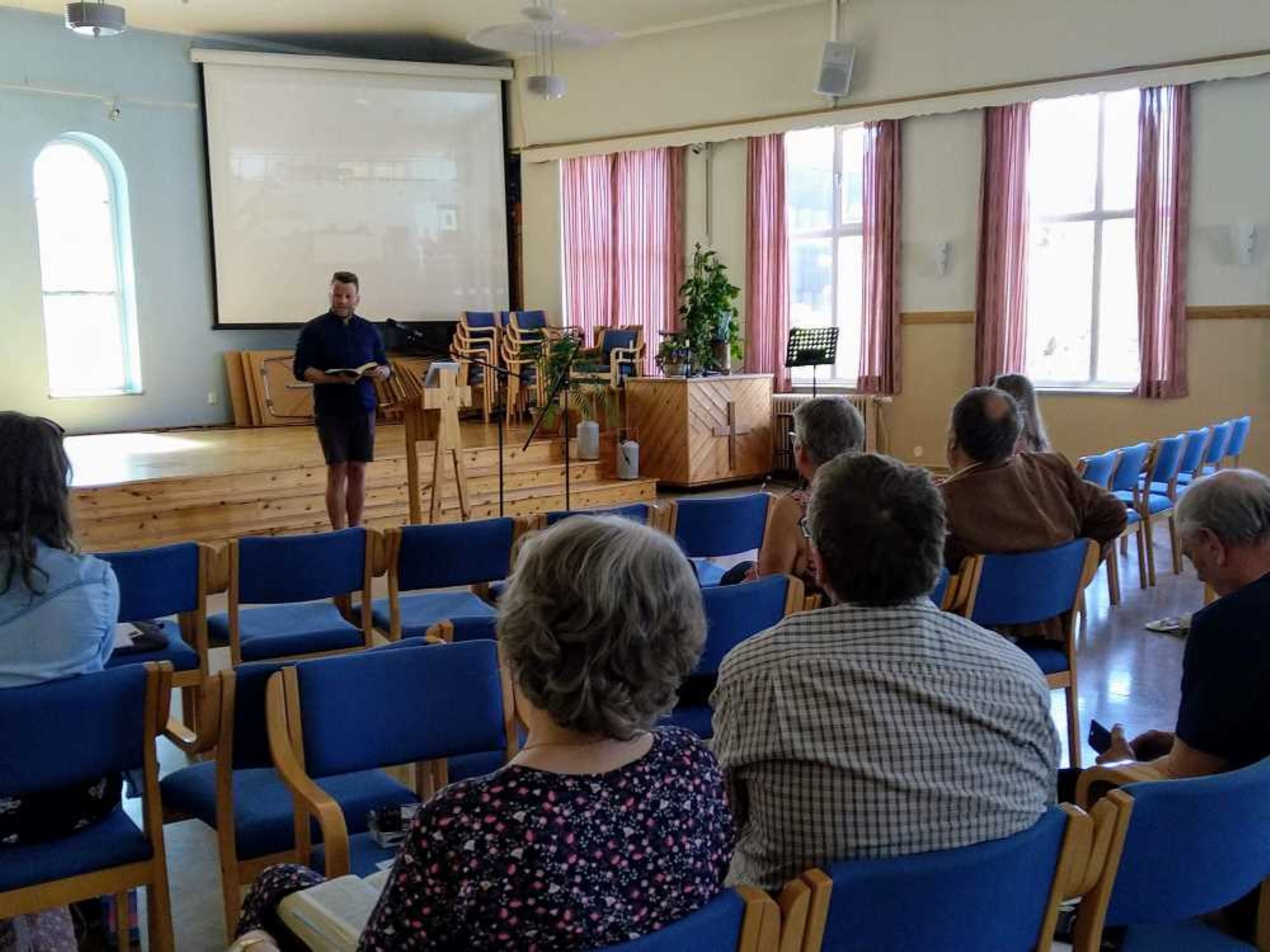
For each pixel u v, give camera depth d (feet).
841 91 31.55
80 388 34.73
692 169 35.29
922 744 4.98
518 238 39.27
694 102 34.96
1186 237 27.61
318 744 6.81
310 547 11.68
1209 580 6.74
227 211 35.76
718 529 14.30
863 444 10.12
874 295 32.19
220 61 35.27
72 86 33.12
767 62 33.50
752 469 31.50
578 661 4.00
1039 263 30.25
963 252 30.81
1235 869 5.15
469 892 3.74
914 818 4.95
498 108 38.45
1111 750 8.32
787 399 33.30
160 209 35.09
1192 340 27.89
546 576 4.09
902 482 5.33
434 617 12.86
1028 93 29.25
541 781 3.91
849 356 33.60
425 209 37.88
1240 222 26.91
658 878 3.99
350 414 21.22
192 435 33.60
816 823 5.04
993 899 4.53
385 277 37.60
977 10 29.86
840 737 5.00
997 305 30.19
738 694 5.31
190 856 9.72
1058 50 28.86
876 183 31.78
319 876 5.39
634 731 4.06
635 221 36.47
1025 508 10.53
